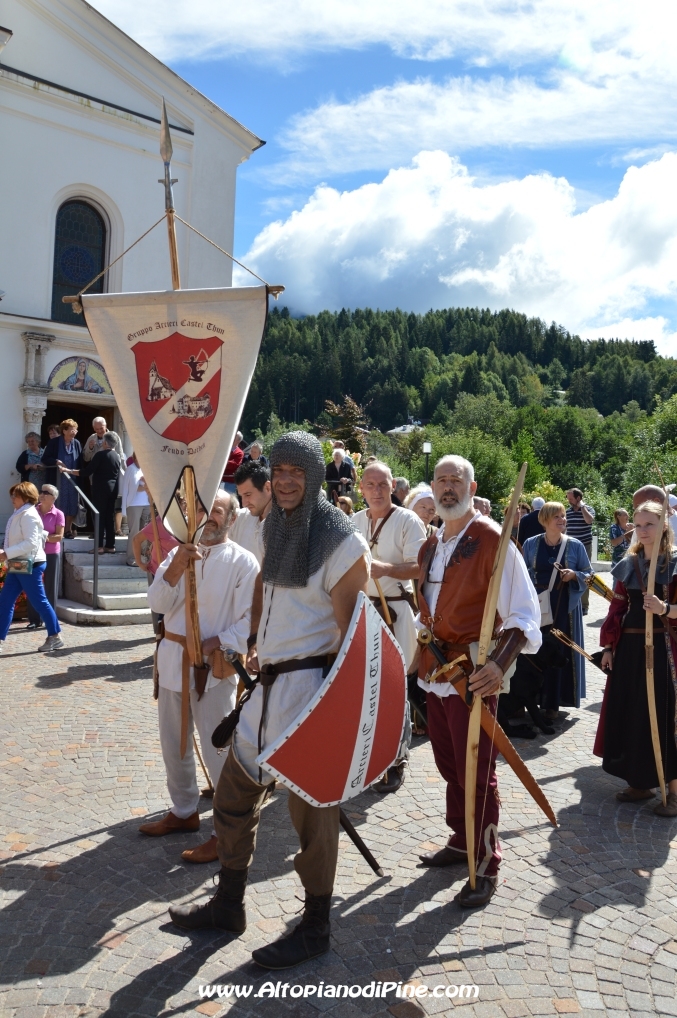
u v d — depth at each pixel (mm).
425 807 4539
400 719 3062
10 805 4418
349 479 14883
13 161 13773
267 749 2658
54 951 3059
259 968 2959
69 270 14766
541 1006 2771
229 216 16203
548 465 75375
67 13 14094
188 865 3764
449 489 3652
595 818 4430
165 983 2875
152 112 15320
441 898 3500
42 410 14172
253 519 5219
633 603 4680
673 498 7031
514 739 5984
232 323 3551
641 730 4547
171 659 3963
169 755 4016
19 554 8008
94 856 3842
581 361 181125
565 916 3361
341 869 3773
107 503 12070
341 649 2799
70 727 5777
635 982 2912
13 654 8102
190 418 3588
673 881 3684
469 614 3588
